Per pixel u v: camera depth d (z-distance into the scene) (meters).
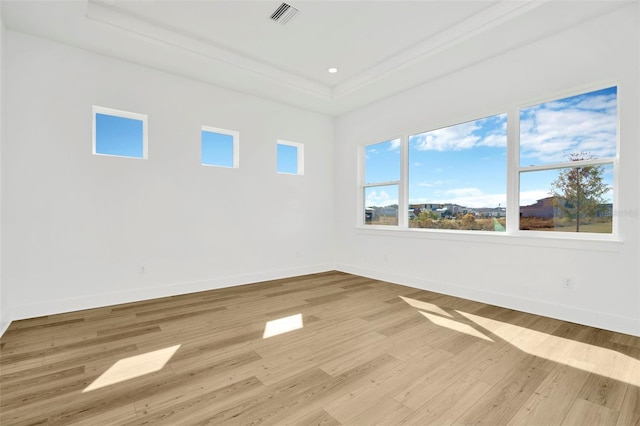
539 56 3.07
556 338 2.50
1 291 2.71
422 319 2.98
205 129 4.24
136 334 2.60
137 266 3.62
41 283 3.07
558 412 1.57
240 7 2.82
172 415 1.54
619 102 2.61
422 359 2.15
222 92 4.29
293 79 4.28
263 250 4.73
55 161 3.15
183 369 2.01
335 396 1.71
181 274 3.95
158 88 3.77
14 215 2.94
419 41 3.41
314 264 5.38
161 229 3.79
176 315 3.10
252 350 2.30
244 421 1.50
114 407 1.61
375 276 4.89
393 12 2.88
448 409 1.60
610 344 2.37
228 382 1.86
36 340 2.47
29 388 1.78
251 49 3.59
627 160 2.57
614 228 2.69
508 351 2.27
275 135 4.86
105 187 3.43
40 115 3.07
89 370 1.99
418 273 4.25
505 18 2.74
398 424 1.49
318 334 2.61
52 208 3.13
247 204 4.55
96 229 3.37
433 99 4.05
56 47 3.15
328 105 5.03
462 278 3.74
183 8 2.85
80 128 3.28
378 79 4.01
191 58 3.47
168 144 3.85
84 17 2.75
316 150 5.40
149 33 3.11
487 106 3.48
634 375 1.93
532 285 3.13
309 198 5.30
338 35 3.29
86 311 3.22
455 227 3.94
